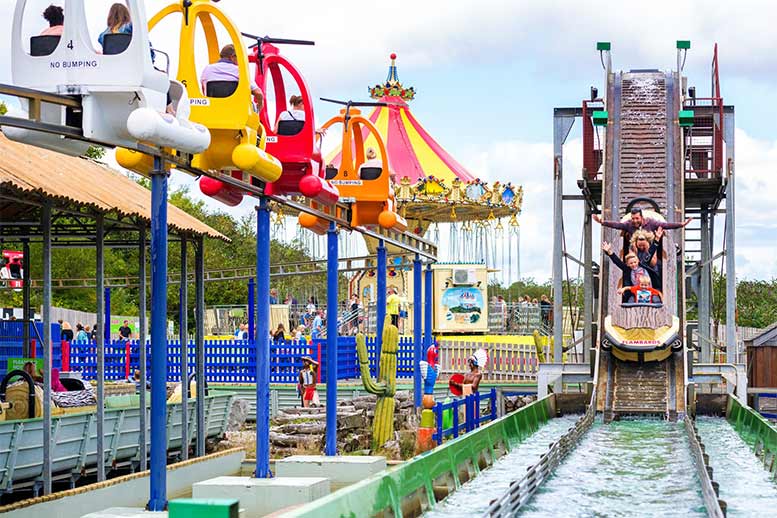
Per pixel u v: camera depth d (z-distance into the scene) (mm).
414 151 61844
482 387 45625
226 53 19578
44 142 16094
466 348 49156
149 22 18750
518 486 20656
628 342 41969
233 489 20859
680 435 35250
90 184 22266
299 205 24094
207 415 28797
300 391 38438
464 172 62625
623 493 23141
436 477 20875
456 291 58688
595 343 45938
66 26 15594
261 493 20812
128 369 44094
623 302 43094
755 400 44906
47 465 19234
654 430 36844
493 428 28469
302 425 31016
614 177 46594
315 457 25281
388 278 59719
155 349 17062
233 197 21859
